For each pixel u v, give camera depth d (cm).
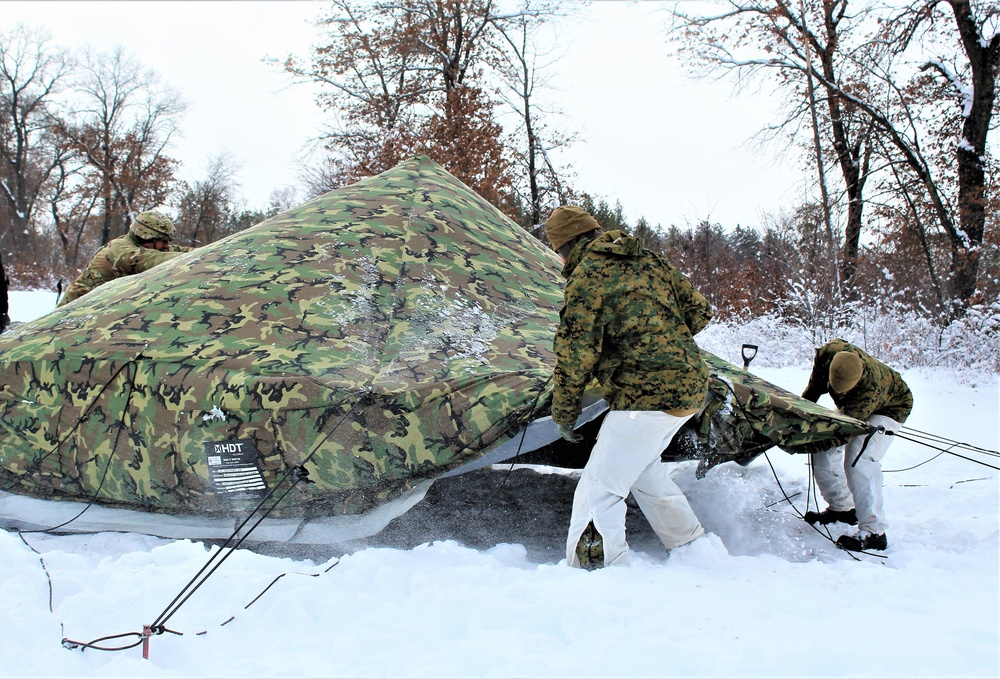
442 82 2645
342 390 394
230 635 261
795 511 475
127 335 444
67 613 275
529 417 386
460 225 557
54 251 5153
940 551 406
